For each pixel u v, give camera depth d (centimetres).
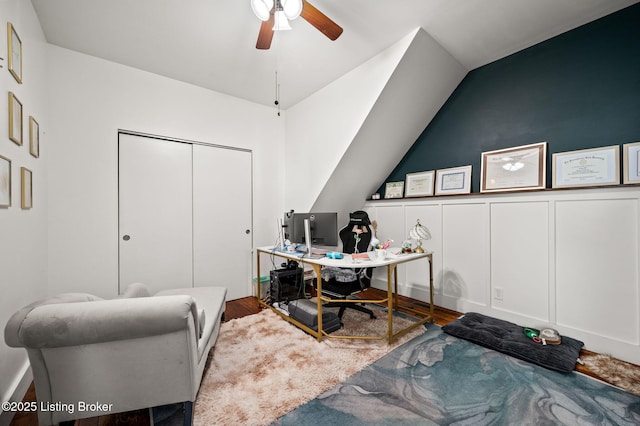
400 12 206
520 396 155
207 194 322
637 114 195
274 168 382
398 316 275
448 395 156
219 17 204
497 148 269
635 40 196
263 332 237
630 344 189
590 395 155
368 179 355
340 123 301
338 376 173
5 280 145
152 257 284
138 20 206
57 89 234
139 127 276
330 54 258
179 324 124
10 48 148
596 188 204
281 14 176
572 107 224
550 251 228
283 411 144
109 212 259
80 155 245
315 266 226
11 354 150
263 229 369
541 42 242
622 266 194
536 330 222
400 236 348
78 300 140
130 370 124
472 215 280
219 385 164
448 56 262
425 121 321
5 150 145
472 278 279
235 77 296
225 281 335
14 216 157
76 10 195
